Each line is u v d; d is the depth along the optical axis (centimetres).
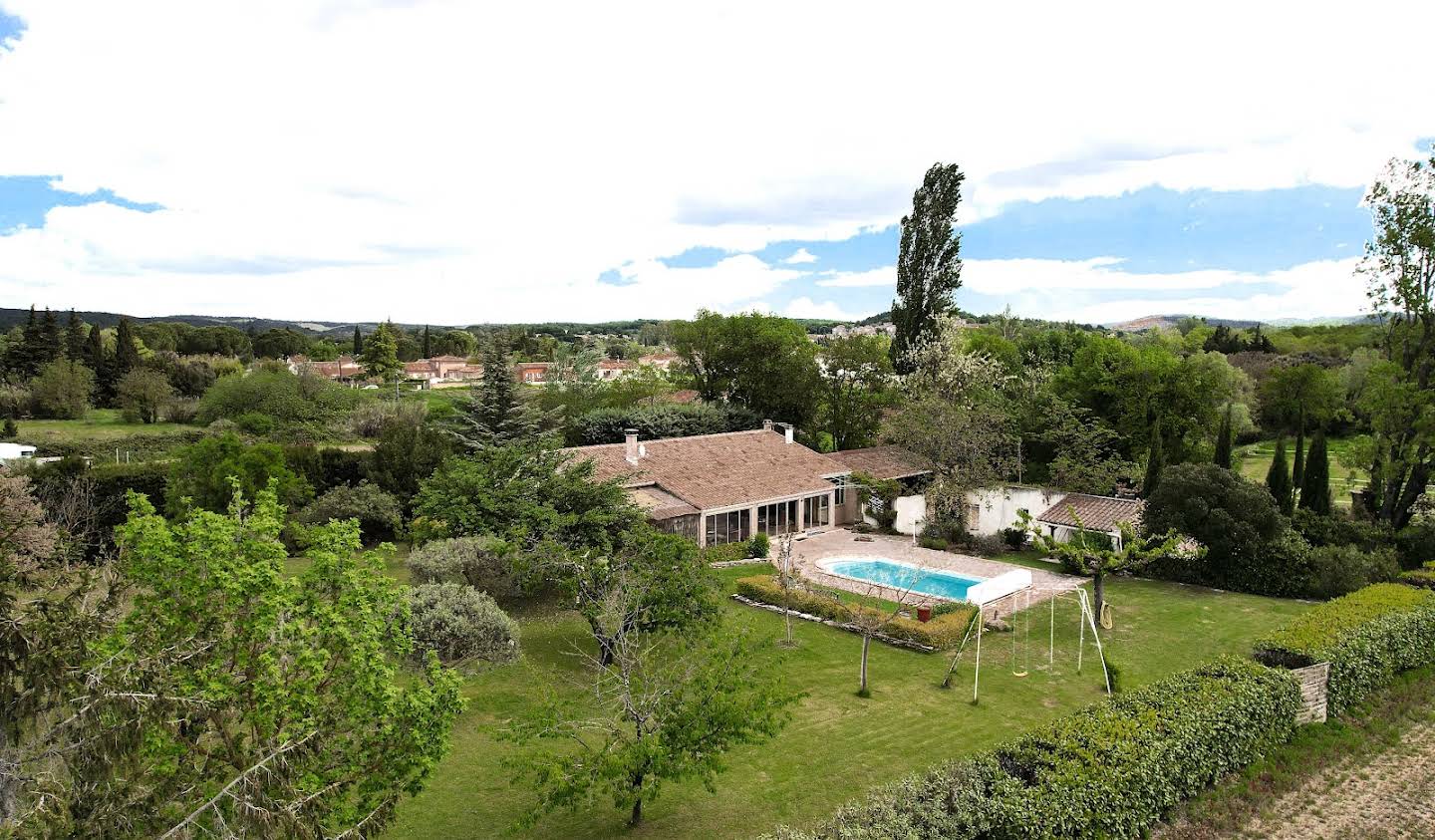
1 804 880
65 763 920
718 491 4044
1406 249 3653
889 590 3288
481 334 6750
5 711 894
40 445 5703
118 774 961
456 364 13362
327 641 1283
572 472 2870
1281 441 3962
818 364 6350
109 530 3503
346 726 1262
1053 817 1395
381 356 11394
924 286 6381
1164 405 5219
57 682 906
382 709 1253
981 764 1491
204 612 1212
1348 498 5325
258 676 1243
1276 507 3303
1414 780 1797
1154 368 5159
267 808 1020
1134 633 2777
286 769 1088
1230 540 3231
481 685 2223
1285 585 3212
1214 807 1667
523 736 1537
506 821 1579
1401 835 1587
